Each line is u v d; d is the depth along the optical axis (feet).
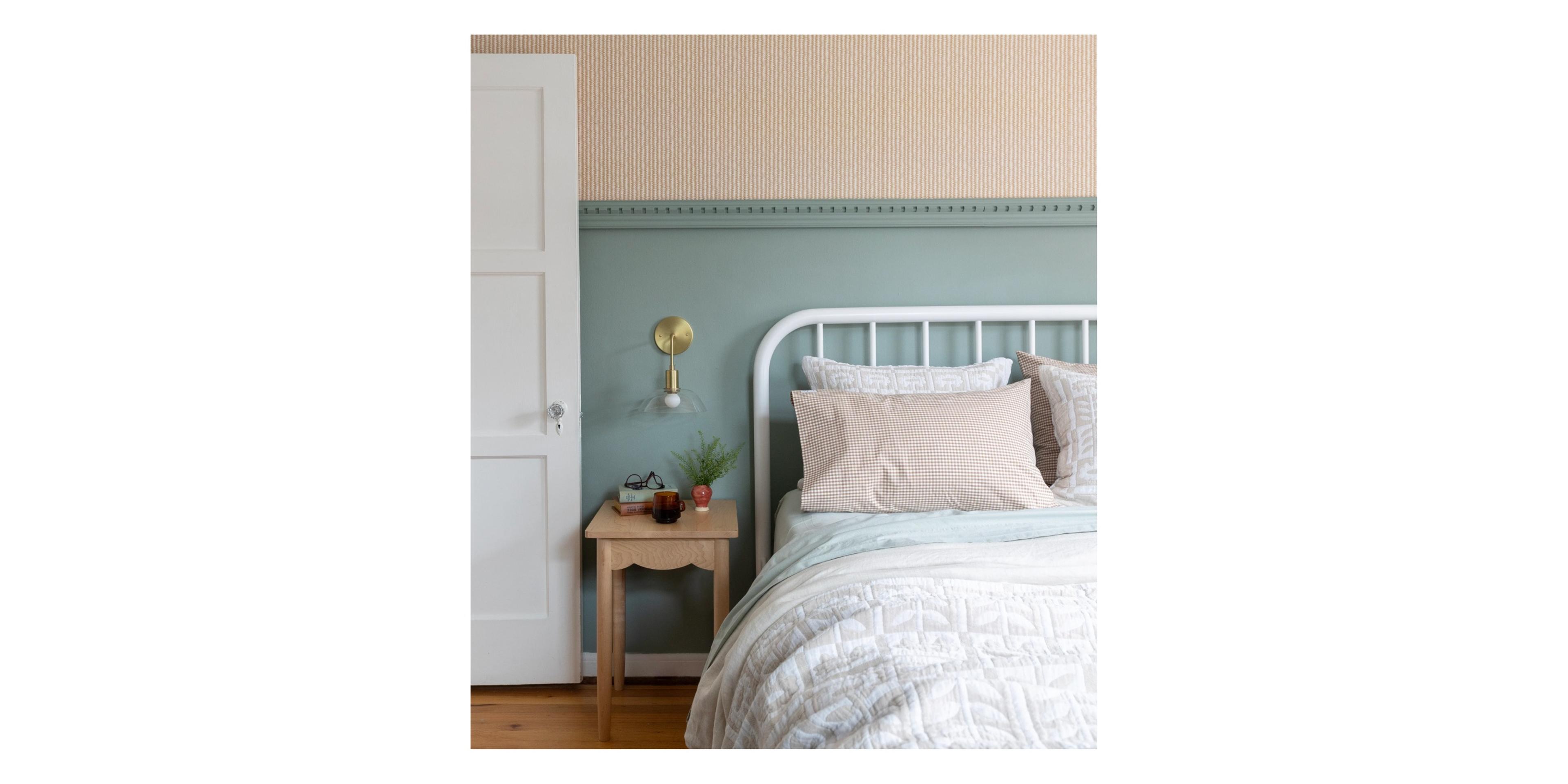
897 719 3.73
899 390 8.83
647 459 9.66
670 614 9.80
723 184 9.51
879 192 9.56
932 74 9.53
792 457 9.63
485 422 9.23
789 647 5.30
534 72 9.02
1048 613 5.10
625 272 9.55
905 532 6.93
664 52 9.42
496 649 9.32
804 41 9.46
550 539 9.28
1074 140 9.59
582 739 8.26
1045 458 8.82
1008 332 9.67
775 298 9.60
